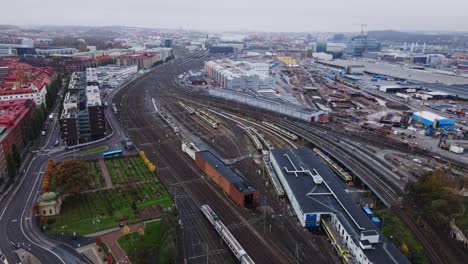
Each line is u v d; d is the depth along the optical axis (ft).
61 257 354.54
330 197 442.09
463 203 454.40
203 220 427.74
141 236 390.21
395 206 460.14
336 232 392.06
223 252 370.73
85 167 488.02
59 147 652.89
